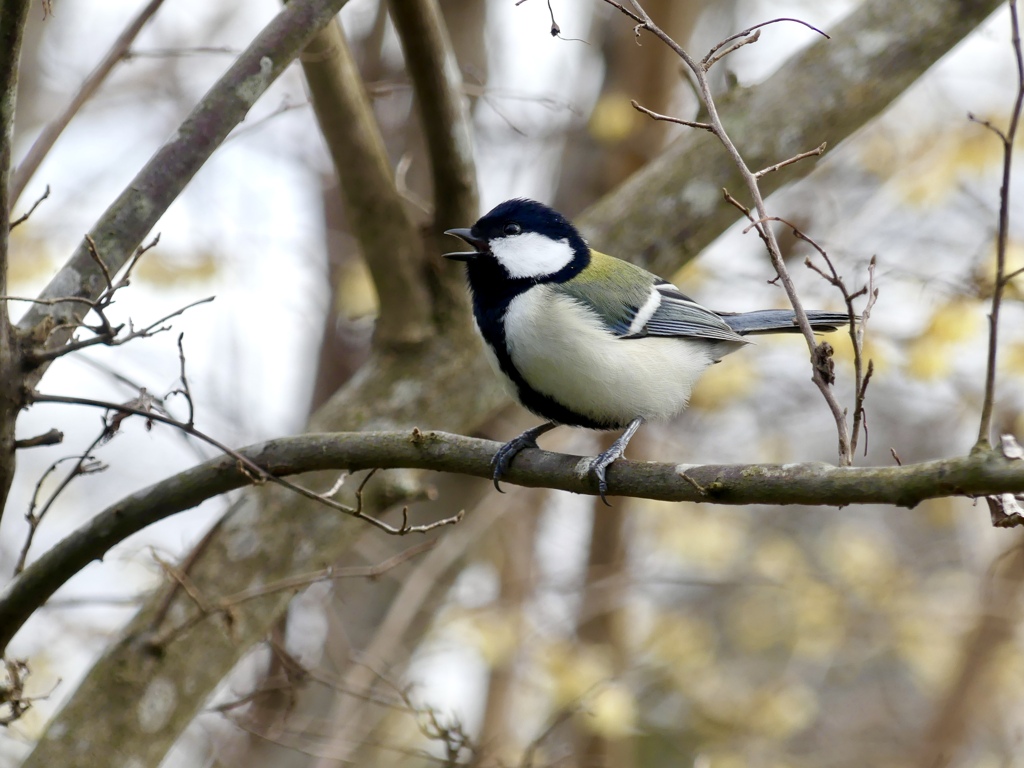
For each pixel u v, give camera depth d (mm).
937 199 12883
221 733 12109
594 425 8523
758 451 15797
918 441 17375
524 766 10109
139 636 8484
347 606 13000
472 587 14766
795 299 5738
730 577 15555
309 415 15367
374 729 12039
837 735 16922
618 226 9969
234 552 8930
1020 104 4977
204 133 6844
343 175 9258
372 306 12742
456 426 9758
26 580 6789
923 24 10109
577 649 13422
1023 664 15773
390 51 15812
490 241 8484
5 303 5754
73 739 8102
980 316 10859
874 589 15047
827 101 10070
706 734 15164
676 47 6004
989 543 15828
